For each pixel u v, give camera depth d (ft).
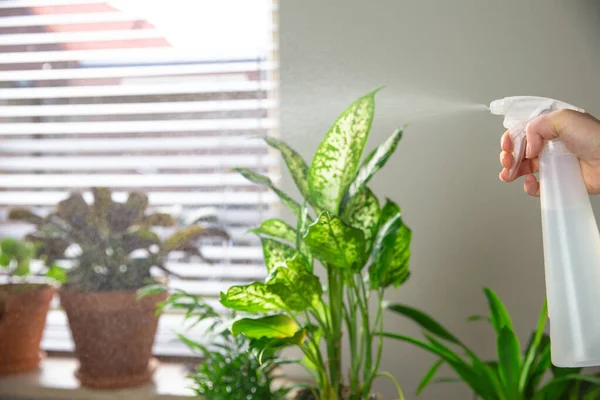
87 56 4.86
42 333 4.92
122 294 4.59
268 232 3.87
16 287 4.82
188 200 4.79
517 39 4.33
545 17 4.31
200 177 4.76
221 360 4.08
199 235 4.74
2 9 4.93
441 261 4.45
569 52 4.30
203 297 4.76
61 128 4.92
